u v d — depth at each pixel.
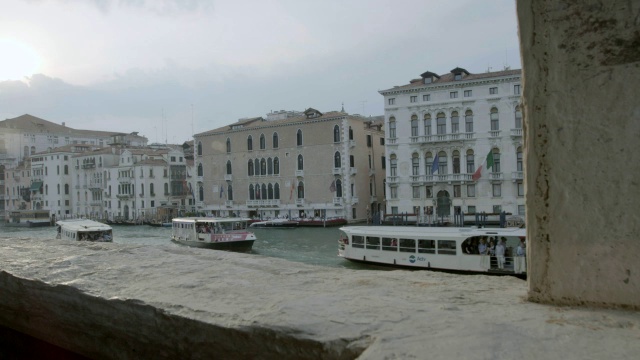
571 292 2.60
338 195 57.34
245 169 64.38
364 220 59.38
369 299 2.89
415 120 49.44
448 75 51.44
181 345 2.99
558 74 2.61
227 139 66.06
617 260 2.48
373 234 25.44
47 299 3.99
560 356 1.94
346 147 56.44
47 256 5.12
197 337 2.87
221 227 37.50
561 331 2.20
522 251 20.92
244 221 38.69
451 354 1.99
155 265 4.41
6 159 101.94
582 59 2.55
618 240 2.47
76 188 86.06
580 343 2.06
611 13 2.48
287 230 52.31
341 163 56.78
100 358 3.74
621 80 2.46
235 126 66.69
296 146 59.91
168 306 3.08
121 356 3.54
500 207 45.53
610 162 2.49
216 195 67.19
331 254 33.59
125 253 5.20
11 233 62.56
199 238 37.69
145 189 75.06
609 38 2.49
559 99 2.61
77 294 3.69
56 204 86.06
